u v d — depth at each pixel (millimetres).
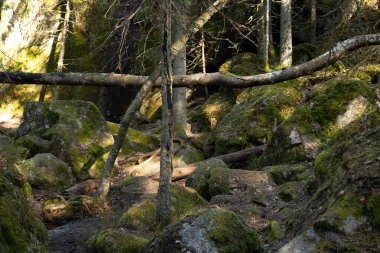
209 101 18422
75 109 13805
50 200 9523
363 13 14602
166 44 8180
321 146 10383
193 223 5035
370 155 4711
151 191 10805
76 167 12602
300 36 20703
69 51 23750
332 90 11148
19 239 3418
